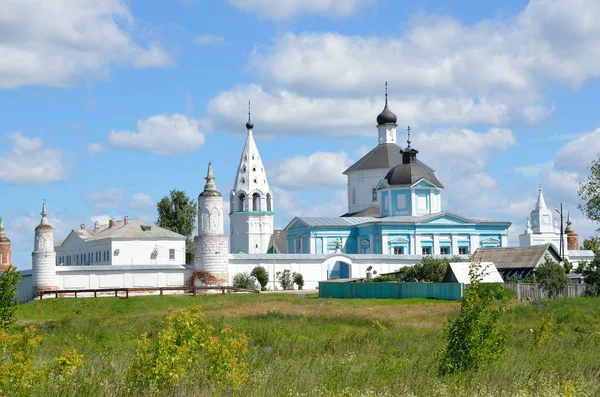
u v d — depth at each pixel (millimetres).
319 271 104688
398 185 122562
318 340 38281
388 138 134625
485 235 119812
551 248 90062
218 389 23766
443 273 88625
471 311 29438
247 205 144375
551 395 24250
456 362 28719
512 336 38781
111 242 117938
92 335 43781
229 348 25016
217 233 93438
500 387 25766
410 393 24734
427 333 41156
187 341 24516
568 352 33375
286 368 26984
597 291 74000
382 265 107625
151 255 119562
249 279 96875
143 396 23188
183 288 81688
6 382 23172
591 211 83562
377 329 45188
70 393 22688
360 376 26562
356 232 120688
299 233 122625
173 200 144250
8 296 36719
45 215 89312
